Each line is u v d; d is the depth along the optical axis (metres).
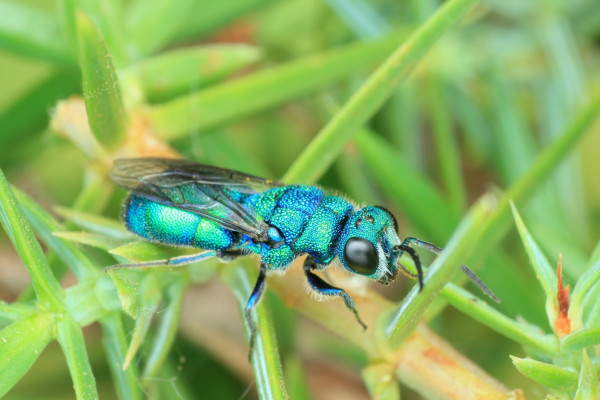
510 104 0.07
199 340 0.07
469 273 0.06
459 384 0.06
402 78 0.06
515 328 0.06
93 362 0.07
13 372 0.06
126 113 0.06
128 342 0.06
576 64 0.07
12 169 0.07
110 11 0.07
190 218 0.07
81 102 0.07
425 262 0.07
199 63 0.07
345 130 0.06
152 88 0.07
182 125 0.07
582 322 0.06
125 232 0.06
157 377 0.07
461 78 0.07
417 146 0.07
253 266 0.06
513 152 0.07
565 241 0.07
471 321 0.07
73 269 0.06
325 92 0.07
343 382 0.07
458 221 0.07
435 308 0.06
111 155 0.06
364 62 0.07
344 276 0.07
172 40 0.07
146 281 0.06
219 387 0.07
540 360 0.06
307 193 0.07
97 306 0.06
